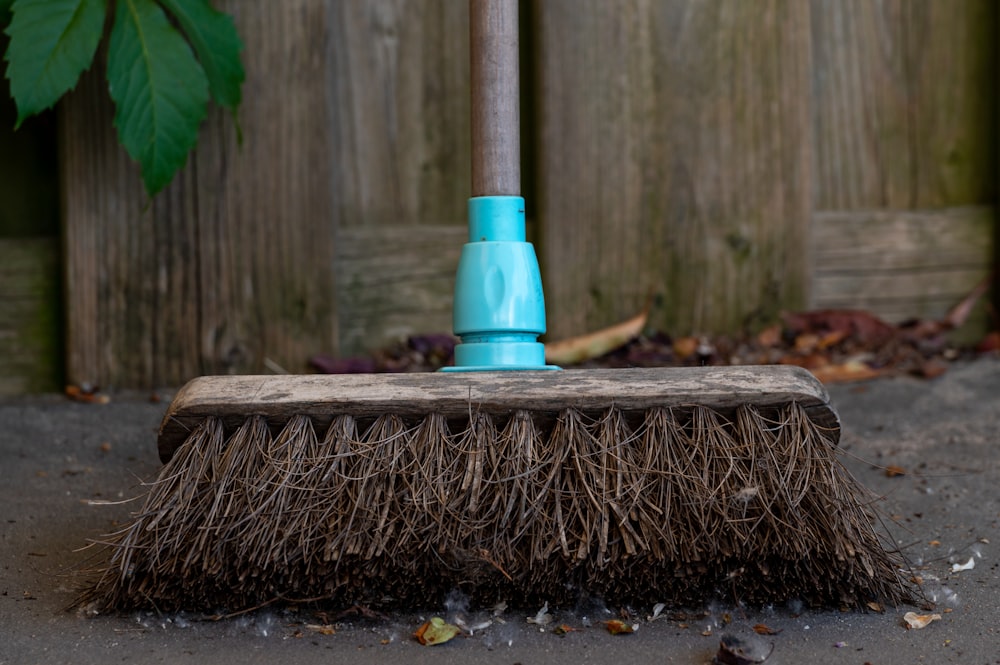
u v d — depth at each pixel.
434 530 1.05
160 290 1.45
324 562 1.05
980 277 1.59
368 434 1.08
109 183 1.44
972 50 1.59
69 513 1.21
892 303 1.58
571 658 1.03
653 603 1.07
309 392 1.08
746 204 1.54
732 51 1.53
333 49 1.49
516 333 1.15
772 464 1.07
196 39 1.38
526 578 1.06
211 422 1.08
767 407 1.08
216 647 1.04
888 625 1.06
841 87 1.57
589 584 1.06
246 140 1.46
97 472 1.29
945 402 1.43
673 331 1.54
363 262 1.50
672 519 1.06
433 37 1.51
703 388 1.08
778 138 1.54
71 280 1.43
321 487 1.07
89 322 1.44
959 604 1.08
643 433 1.09
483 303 1.15
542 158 1.50
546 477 1.07
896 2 1.57
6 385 1.45
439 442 1.08
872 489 1.26
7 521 1.19
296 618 1.07
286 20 1.46
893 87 1.58
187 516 1.06
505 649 1.04
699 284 1.54
